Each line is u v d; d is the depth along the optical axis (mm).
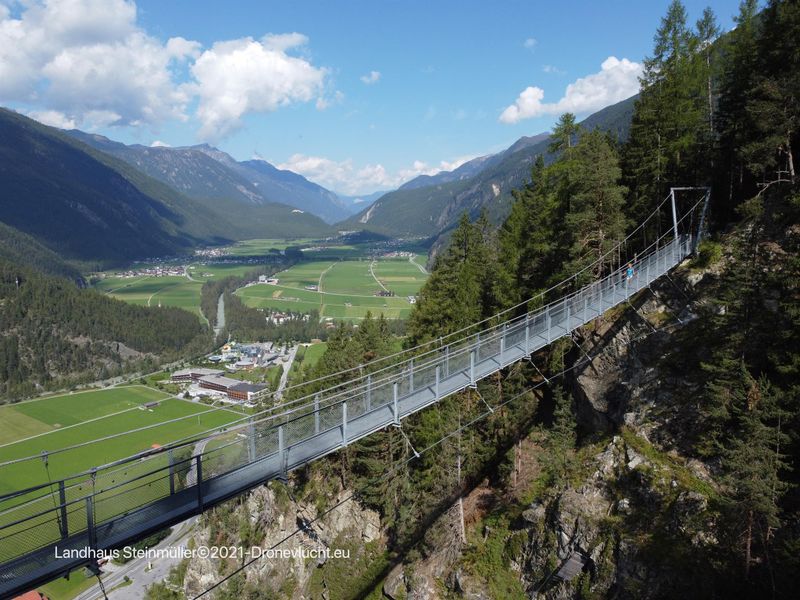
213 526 50719
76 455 88812
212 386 123125
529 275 41562
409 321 42781
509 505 32312
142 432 98375
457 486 34125
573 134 44969
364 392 19953
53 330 159500
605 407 32188
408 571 33844
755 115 30812
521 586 28531
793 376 22609
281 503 45438
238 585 44844
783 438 20781
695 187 36125
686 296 31391
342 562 39000
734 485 20156
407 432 35531
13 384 134625
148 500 14031
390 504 36969
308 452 17578
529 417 37000
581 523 27156
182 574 56344
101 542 12891
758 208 29625
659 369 30109
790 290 24234
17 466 84438
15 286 171375
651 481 26188
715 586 21438
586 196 34500
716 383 24812
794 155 33281
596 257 35469
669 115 38469
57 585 63531
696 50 41938
